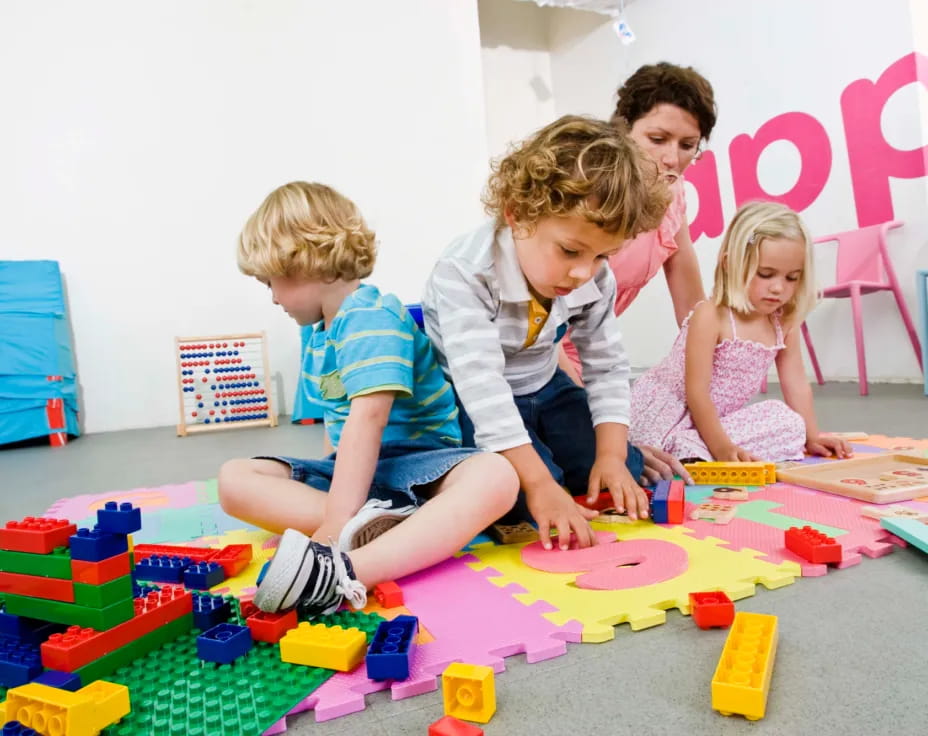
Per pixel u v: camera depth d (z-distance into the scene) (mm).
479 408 876
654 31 3498
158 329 2990
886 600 644
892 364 2572
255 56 3094
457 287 911
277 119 3125
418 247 3316
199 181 3031
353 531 720
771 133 2918
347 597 642
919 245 2459
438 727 454
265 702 496
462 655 559
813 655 543
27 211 2824
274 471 885
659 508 908
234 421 2936
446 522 746
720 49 3131
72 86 2871
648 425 1453
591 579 708
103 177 2912
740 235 1408
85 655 526
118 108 2926
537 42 4289
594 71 3936
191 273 3027
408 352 864
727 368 1471
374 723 482
